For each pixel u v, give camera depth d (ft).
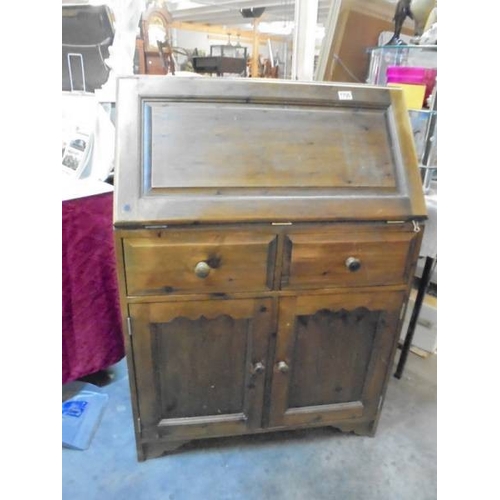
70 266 4.17
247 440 4.27
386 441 4.31
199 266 2.96
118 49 5.42
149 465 3.96
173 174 2.92
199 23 17.15
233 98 3.11
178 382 3.56
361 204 3.10
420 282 4.80
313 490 3.78
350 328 3.60
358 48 4.94
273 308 3.31
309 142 3.16
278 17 11.81
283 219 2.97
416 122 4.31
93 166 4.88
